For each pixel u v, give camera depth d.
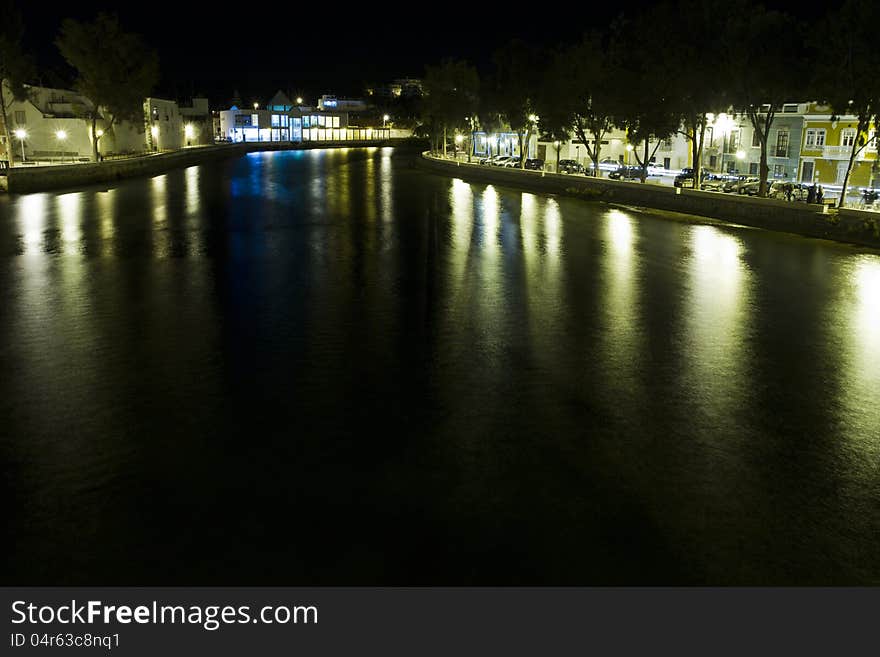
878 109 32.25
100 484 7.60
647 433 9.10
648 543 6.50
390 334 13.76
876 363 12.41
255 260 22.22
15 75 49.19
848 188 47.09
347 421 9.39
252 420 9.41
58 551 6.31
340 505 7.14
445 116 88.88
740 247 26.08
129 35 57.19
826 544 6.55
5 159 56.16
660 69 41.59
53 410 9.75
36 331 13.83
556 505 7.18
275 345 12.97
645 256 23.72
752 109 38.53
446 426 9.24
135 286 18.12
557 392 10.59
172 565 6.11
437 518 6.89
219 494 7.37
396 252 24.06
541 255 23.67
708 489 7.59
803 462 8.33
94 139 57.72
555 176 51.91
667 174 63.28
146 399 10.18
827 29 33.81
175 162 69.56
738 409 10.03
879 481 7.88
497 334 13.81
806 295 17.98
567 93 53.19
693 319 15.25
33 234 27.05
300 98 142.25
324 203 40.78
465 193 49.06
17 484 7.59
